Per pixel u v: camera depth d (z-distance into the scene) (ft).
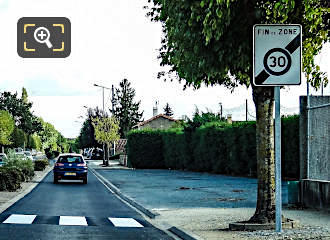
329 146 46.16
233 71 37.55
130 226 41.93
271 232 34.09
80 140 366.43
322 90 47.19
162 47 41.65
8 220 43.91
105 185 95.04
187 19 31.96
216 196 66.59
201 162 130.52
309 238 31.40
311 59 34.91
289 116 86.02
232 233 35.06
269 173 36.96
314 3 32.04
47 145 510.99
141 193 72.84
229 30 31.78
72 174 98.43
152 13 40.93
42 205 57.98
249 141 104.27
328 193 46.32
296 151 84.17
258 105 37.04
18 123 371.35
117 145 326.03
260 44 30.86
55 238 34.68
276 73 30.81
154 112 318.86
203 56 32.81
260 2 31.73
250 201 60.03
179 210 51.72
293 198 50.72
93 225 41.98
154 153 170.09
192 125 140.97
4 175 77.46
